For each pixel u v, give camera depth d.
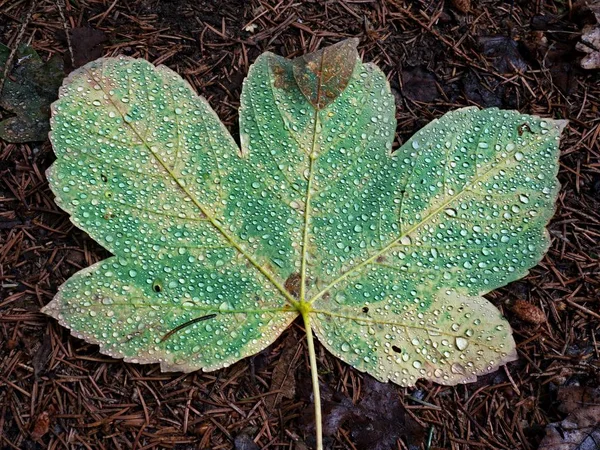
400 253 0.21
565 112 0.25
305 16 0.25
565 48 0.25
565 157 0.25
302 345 0.23
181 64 0.24
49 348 0.22
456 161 0.21
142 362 0.20
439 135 0.21
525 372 0.23
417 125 0.24
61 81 0.23
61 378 0.21
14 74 0.23
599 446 0.22
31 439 0.21
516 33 0.26
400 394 0.22
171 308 0.20
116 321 0.20
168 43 0.24
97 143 0.20
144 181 0.20
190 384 0.22
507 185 0.21
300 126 0.21
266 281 0.21
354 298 0.21
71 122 0.20
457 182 0.21
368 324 0.21
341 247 0.21
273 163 0.21
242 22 0.24
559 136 0.21
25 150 0.23
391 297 0.21
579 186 0.24
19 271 0.22
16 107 0.23
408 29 0.25
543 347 0.23
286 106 0.21
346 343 0.21
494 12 0.26
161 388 0.22
